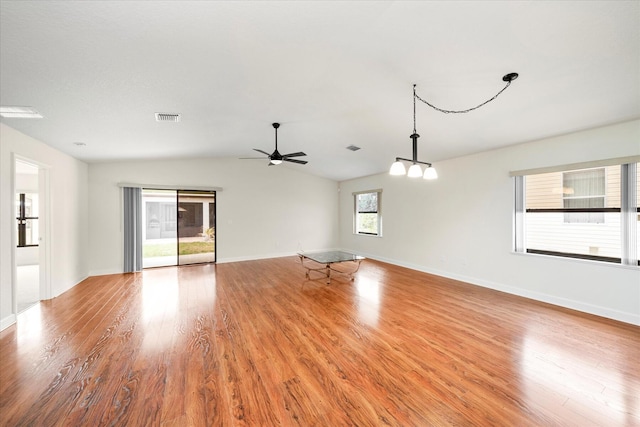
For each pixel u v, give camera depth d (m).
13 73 2.16
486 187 4.46
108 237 5.51
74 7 1.55
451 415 1.67
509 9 1.69
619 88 2.45
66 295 4.11
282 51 2.21
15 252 3.11
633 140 2.99
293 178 7.74
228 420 1.63
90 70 2.23
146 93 2.75
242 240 7.02
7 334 2.78
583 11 1.66
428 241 5.52
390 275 5.33
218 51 2.15
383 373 2.11
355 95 3.06
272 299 3.90
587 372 2.12
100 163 5.45
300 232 7.88
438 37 2.02
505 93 2.73
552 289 3.66
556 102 2.79
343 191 8.34
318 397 1.84
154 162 5.97
